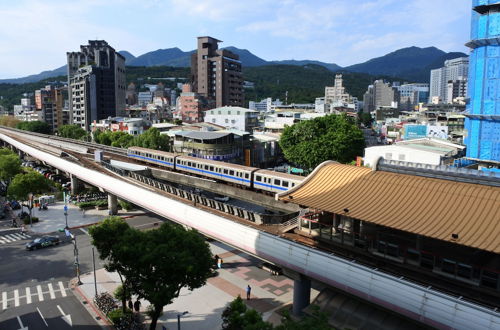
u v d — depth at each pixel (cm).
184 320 3381
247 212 3881
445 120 12612
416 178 2645
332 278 2558
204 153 9412
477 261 2241
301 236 3241
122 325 3191
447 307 1998
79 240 5434
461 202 2284
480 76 6688
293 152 8062
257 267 4497
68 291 3925
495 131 6638
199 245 2698
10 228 5978
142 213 6706
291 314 3177
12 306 3616
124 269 2797
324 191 2883
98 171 6950
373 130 17962
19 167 8000
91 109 17912
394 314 2412
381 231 2631
